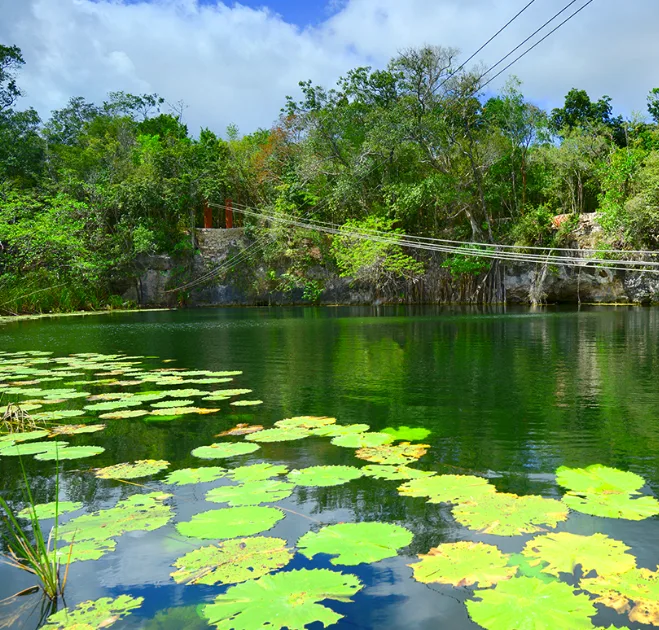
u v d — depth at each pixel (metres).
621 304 32.56
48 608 2.28
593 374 7.90
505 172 37.34
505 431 4.85
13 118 41.84
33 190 37.94
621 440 4.52
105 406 6.04
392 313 26.17
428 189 33.22
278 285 38.09
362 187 36.66
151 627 2.10
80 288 32.56
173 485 3.66
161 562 2.63
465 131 34.91
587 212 36.25
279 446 4.50
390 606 2.21
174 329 17.84
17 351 11.88
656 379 7.45
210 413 5.73
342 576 2.40
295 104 36.59
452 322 19.52
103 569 2.58
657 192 29.27
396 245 34.03
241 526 2.89
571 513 3.04
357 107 35.91
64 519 3.14
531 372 8.12
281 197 37.88
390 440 4.55
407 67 33.34
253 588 2.31
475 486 3.42
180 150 39.31
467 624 2.05
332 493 3.45
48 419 5.55
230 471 3.87
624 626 1.99
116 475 3.87
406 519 3.03
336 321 20.95
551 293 34.56
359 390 6.89
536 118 35.56
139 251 35.78
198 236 39.34
